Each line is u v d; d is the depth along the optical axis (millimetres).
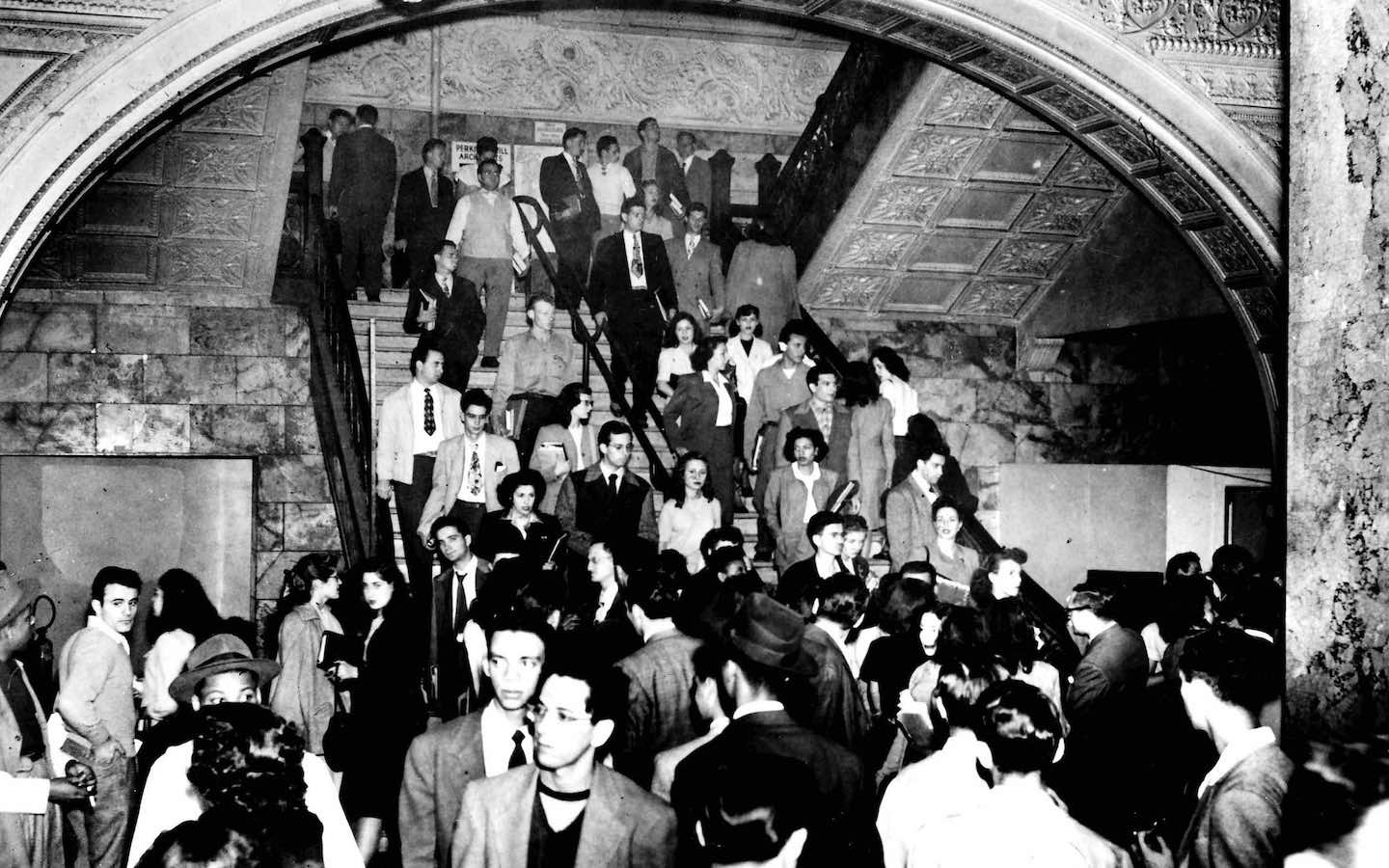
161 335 10898
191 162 9578
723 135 14430
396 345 11336
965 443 13016
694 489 8930
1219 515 12922
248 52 6344
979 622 4742
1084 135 8633
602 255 11195
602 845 3082
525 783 3150
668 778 4055
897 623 5461
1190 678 3213
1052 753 2900
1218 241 8633
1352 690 3439
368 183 12023
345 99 13383
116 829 5312
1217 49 7852
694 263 12000
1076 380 13305
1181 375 13391
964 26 7684
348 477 8938
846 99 11594
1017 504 13078
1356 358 3492
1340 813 2338
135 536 11344
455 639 6754
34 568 11070
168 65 6141
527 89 13891
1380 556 3400
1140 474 13344
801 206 12438
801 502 9055
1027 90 8375
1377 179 3457
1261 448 12711
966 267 12430
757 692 3570
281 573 11125
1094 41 7730
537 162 13898
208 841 2316
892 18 7824
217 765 2520
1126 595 5535
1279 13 7809
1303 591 3598
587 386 10562
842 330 12789
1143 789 5121
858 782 3535
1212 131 7887
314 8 6379
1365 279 3480
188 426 10945
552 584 5043
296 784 2578
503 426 9984
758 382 10305
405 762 3732
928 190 11414
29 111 5980
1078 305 12461
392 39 13484
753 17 14250
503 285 11141
